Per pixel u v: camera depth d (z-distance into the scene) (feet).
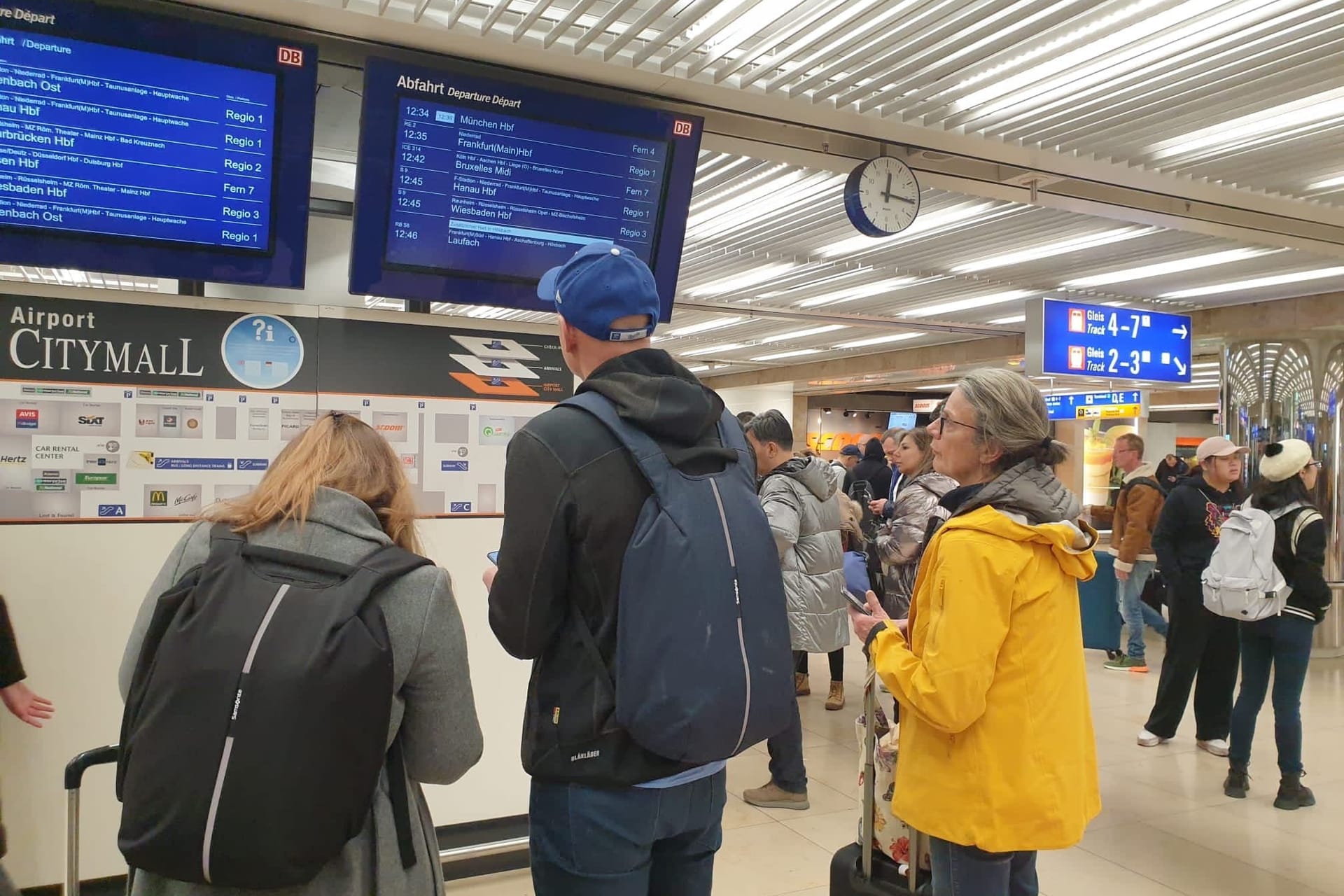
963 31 10.84
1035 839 6.29
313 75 10.28
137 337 9.71
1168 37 10.91
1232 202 17.39
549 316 27.96
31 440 9.29
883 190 14.21
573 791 4.86
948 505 6.82
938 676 6.12
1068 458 6.81
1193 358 45.96
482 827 11.16
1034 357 25.30
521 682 11.36
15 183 9.39
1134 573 23.02
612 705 4.74
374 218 11.05
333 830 4.25
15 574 9.23
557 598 4.86
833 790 14.29
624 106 11.87
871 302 32.63
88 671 9.48
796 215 20.20
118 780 4.52
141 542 9.70
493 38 10.75
